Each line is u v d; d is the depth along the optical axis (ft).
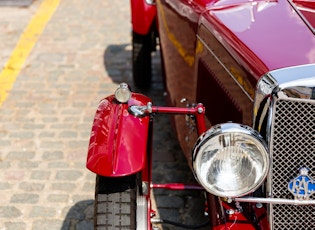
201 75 11.62
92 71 20.47
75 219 13.12
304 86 8.36
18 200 13.71
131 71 20.52
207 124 11.51
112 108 10.05
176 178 14.58
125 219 9.37
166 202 13.67
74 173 14.75
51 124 16.99
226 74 10.25
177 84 13.73
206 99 11.47
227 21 10.69
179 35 13.08
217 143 8.27
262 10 10.77
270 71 8.73
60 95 18.71
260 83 8.82
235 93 9.89
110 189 9.50
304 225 9.39
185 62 12.73
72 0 28.02
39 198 13.80
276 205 9.27
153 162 15.23
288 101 8.46
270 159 8.75
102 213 9.41
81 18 25.57
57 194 13.96
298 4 10.85
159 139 16.25
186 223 13.01
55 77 19.95
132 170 8.94
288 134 8.70
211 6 11.55
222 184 8.43
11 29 24.09
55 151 15.67
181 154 15.56
